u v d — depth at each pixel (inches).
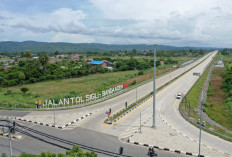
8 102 2202.3
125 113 1759.4
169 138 1258.6
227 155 1049.5
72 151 771.4
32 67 4087.1
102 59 6993.1
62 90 2962.6
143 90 2797.7
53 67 4419.3
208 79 3878.0
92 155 762.2
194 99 2404.0
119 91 2669.8
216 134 1338.6
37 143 1189.7
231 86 2807.6
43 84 3506.4
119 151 1091.3
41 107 2016.5
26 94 2687.0
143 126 1467.8
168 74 4365.2
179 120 1611.7
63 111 1856.5
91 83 3501.5
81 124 1518.2
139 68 5315.0
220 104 2301.9
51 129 1414.9
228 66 5113.2
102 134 1328.7
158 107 1979.6
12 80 3385.8
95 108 1952.5
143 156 1042.1
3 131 1315.2
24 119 1616.6
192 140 1234.0
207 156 1028.5
